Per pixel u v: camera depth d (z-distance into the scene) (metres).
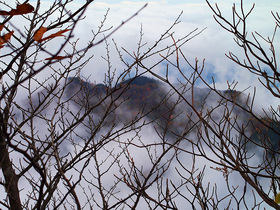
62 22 0.96
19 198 2.50
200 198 2.52
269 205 2.14
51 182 2.35
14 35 1.61
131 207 2.56
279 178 2.29
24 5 0.85
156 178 2.61
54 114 2.49
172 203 2.48
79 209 2.05
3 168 2.43
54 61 0.76
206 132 2.31
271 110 2.52
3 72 1.07
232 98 2.36
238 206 2.33
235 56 2.34
